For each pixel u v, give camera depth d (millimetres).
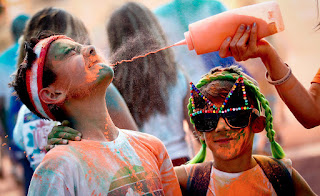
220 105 2725
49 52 2301
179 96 3814
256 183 2762
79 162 2199
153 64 3754
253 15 2533
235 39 2547
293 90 2717
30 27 3641
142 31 3814
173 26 4219
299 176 2850
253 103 2836
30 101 2387
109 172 2248
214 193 2793
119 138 2412
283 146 4176
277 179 2771
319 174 4449
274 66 2686
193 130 3844
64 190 2139
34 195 2148
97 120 2348
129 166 2324
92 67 2334
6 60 4074
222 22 2551
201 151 3037
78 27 3754
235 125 2691
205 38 2568
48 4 5293
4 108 4000
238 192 2758
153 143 2566
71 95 2305
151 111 3730
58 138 2283
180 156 3754
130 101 3705
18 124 3711
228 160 2762
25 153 3713
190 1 4254
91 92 2322
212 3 4316
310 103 2746
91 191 2189
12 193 4051
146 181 2348
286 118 4105
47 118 2480
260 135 3748
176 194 2609
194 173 2877
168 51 3854
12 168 4012
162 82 3766
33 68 2287
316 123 2818
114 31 3818
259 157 2879
